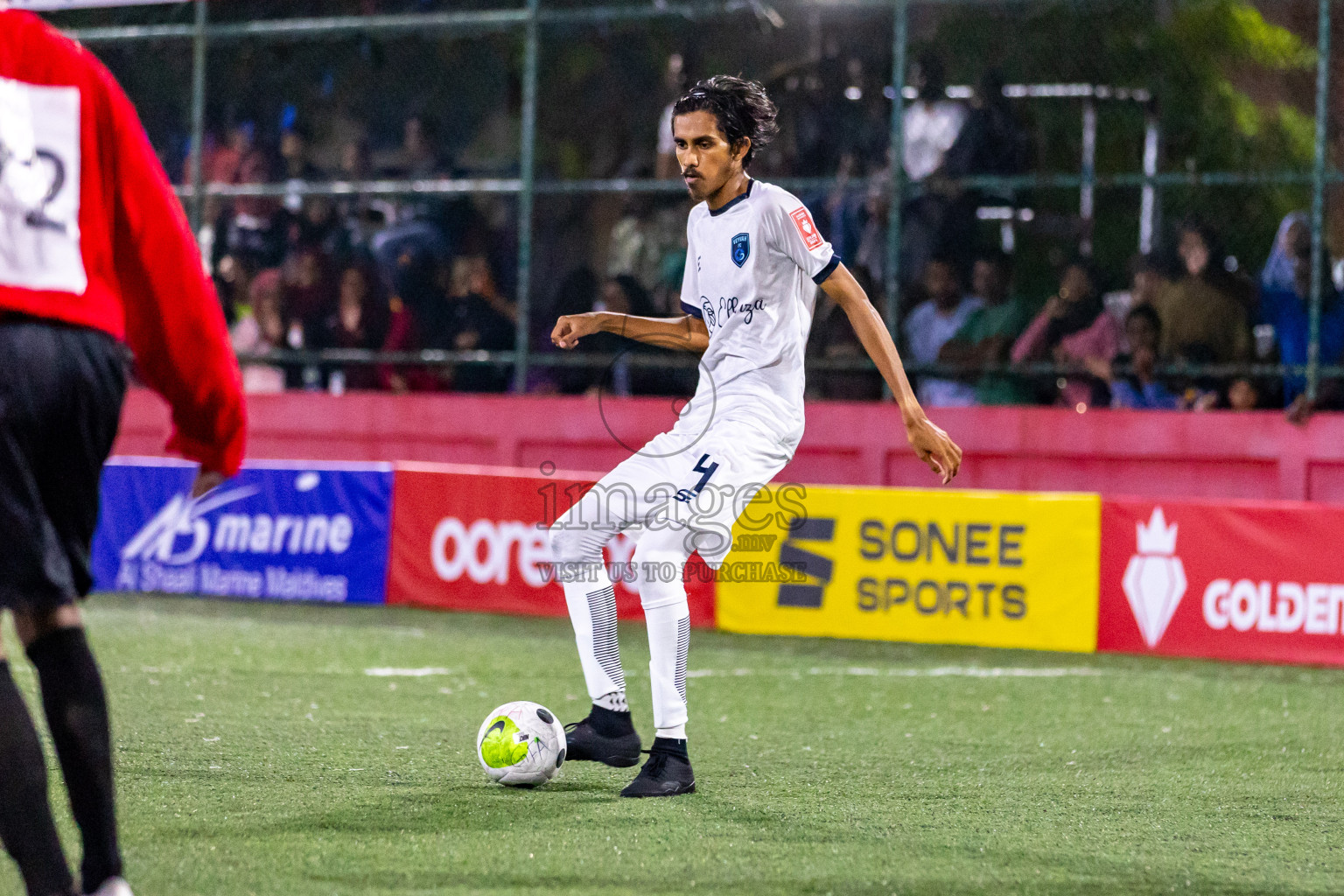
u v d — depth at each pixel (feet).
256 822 39.70
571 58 126.72
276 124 133.18
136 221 30.25
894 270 110.93
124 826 38.81
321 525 102.63
